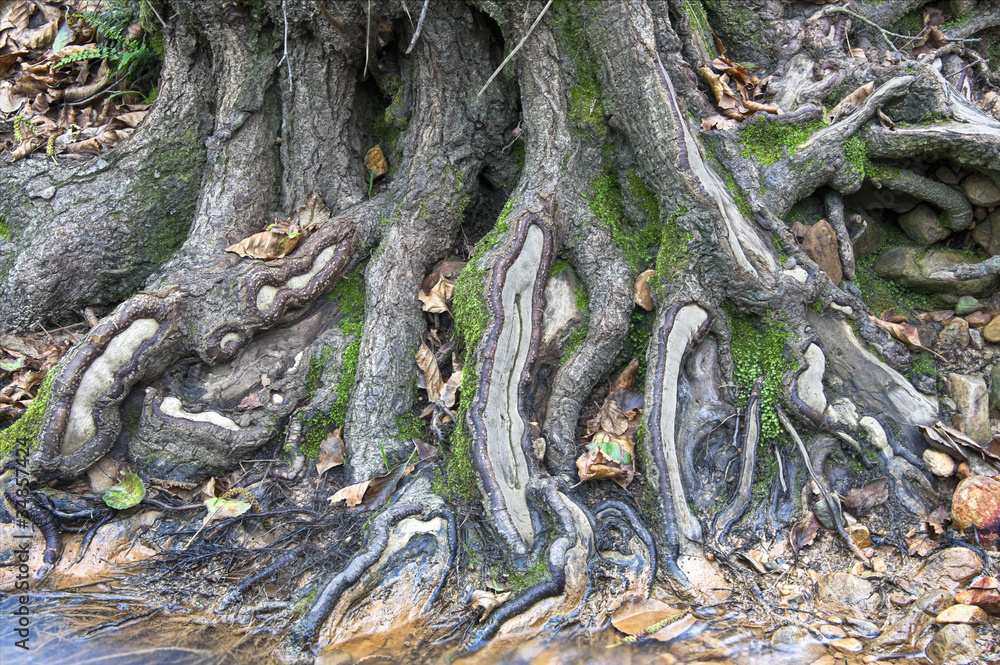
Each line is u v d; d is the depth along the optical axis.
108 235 3.88
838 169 3.45
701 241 3.23
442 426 3.28
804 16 3.92
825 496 2.96
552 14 3.47
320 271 3.56
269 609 2.76
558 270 3.46
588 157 3.58
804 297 3.21
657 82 3.31
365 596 2.74
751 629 2.63
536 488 2.92
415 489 3.10
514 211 3.43
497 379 3.09
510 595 2.71
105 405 3.12
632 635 2.61
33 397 3.50
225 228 3.72
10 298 3.81
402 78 3.90
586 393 3.25
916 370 3.33
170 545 3.05
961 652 2.44
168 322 3.28
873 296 3.70
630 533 2.94
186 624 2.72
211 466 3.22
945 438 3.02
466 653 2.58
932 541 2.89
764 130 3.47
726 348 3.22
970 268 3.47
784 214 3.41
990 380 3.36
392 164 4.06
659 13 3.52
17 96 4.38
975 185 3.49
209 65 3.92
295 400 3.39
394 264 3.58
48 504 3.06
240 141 3.84
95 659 2.56
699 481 3.07
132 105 4.38
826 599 2.74
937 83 3.47
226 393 3.36
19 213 3.96
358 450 3.26
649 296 3.35
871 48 3.87
